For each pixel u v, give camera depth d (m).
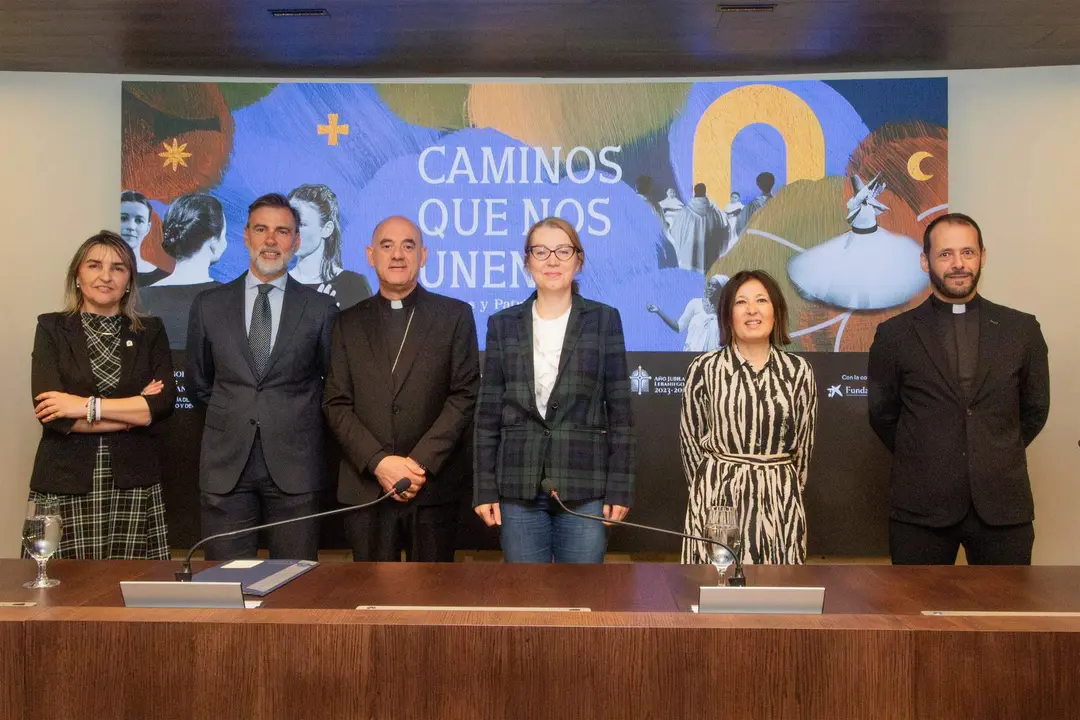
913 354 3.17
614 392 3.07
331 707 1.67
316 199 4.14
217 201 4.12
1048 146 4.11
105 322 3.41
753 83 4.12
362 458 3.09
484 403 3.08
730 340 2.99
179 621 1.69
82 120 4.21
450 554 3.22
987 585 2.11
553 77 4.24
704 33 3.70
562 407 3.01
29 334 4.18
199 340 3.43
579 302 3.12
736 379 2.92
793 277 4.09
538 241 3.06
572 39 3.76
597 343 3.07
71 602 1.90
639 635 1.66
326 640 1.67
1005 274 4.14
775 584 2.12
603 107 4.13
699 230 4.11
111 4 3.40
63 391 3.31
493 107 4.15
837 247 4.09
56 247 4.20
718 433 2.93
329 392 3.24
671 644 1.66
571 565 2.33
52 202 4.20
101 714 1.69
